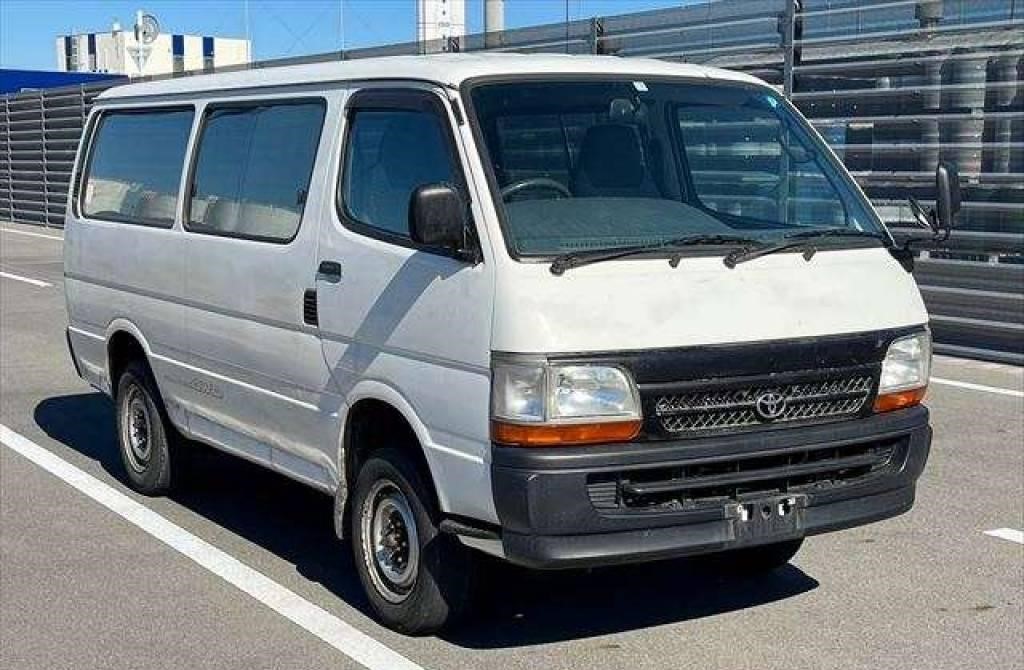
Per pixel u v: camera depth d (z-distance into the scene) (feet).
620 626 17.75
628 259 15.43
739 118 18.70
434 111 16.65
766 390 15.66
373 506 17.53
